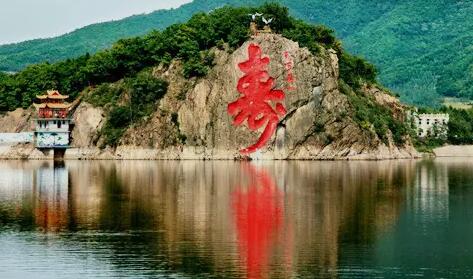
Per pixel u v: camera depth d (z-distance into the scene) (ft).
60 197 444.14
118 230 337.93
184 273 267.18
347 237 322.14
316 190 482.28
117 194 458.09
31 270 272.10
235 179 553.23
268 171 628.28
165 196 447.83
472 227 345.31
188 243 310.45
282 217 370.12
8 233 332.39
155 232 332.60
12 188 490.90
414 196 454.40
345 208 400.67
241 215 376.07
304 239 318.04
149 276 263.90
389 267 274.77
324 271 269.03
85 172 616.39
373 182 537.65
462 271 270.05
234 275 264.31
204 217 370.53
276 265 276.41
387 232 333.21
